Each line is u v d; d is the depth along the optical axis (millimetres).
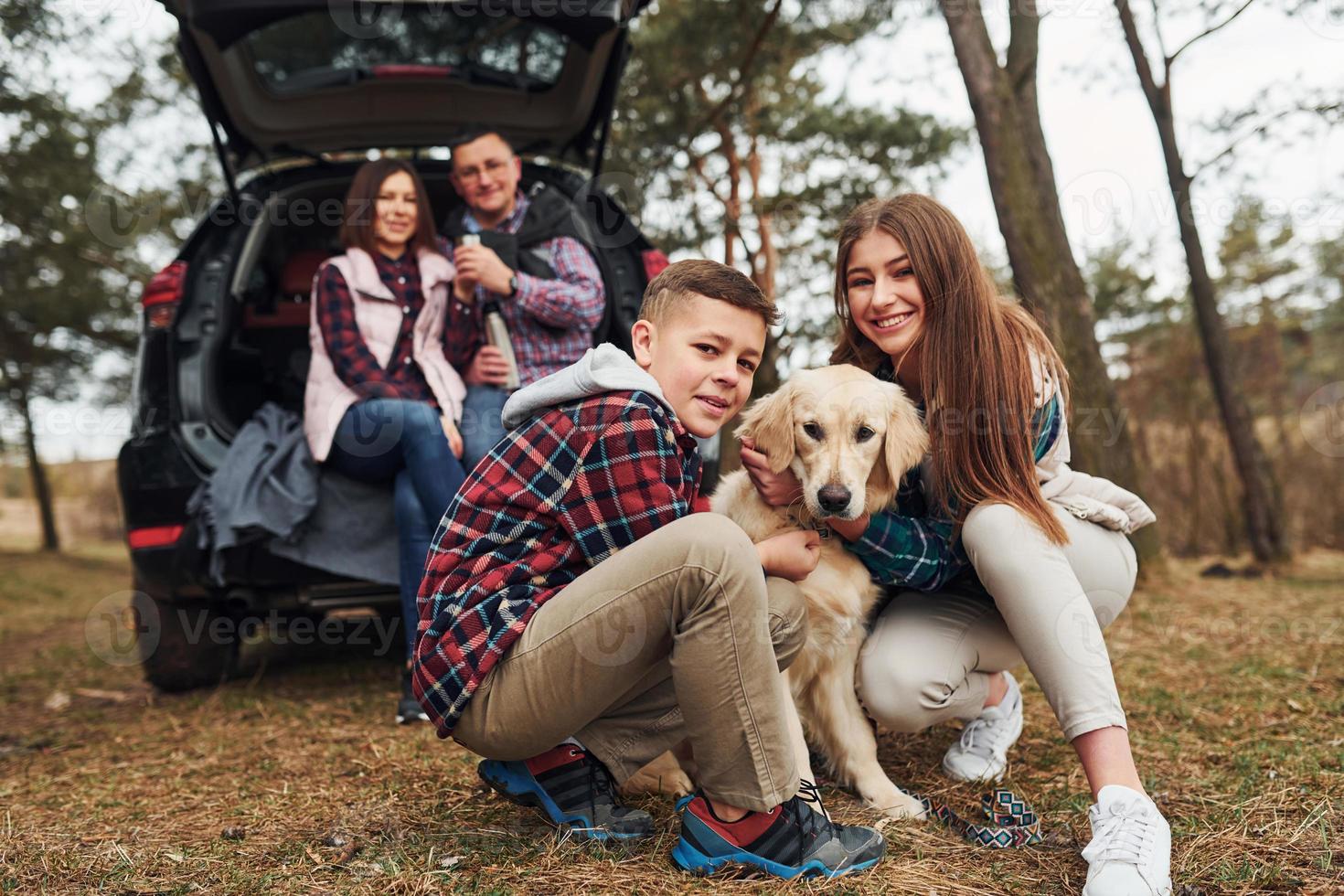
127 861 1704
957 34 4926
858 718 2021
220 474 2789
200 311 3045
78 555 13797
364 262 2832
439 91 3590
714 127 6785
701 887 1531
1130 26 5879
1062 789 2004
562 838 1692
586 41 3238
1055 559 1693
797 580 1807
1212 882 1526
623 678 1553
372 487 2857
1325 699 2719
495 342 2969
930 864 1632
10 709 3373
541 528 1600
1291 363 10523
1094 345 4957
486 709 1568
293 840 1802
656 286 1750
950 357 1831
